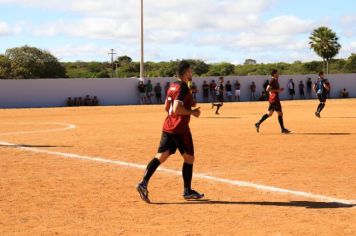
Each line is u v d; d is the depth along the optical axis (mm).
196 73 107125
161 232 8734
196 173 14164
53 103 61594
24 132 26828
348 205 10453
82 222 9414
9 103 59344
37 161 16625
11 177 13844
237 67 113812
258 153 17891
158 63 117312
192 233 8648
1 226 9156
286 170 14484
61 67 98625
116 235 8594
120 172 14547
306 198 11102
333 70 103688
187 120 11102
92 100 62656
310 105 53531
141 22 66438
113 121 34688
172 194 11664
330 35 100438
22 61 94375
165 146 11117
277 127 27859
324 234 8508
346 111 42406
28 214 10000
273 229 8820
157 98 65500
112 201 11070
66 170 14914
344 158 16578
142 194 10852
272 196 11336
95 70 115625
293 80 73188
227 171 14445
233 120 33625
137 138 23250
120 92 65188
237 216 9734
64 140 22688
